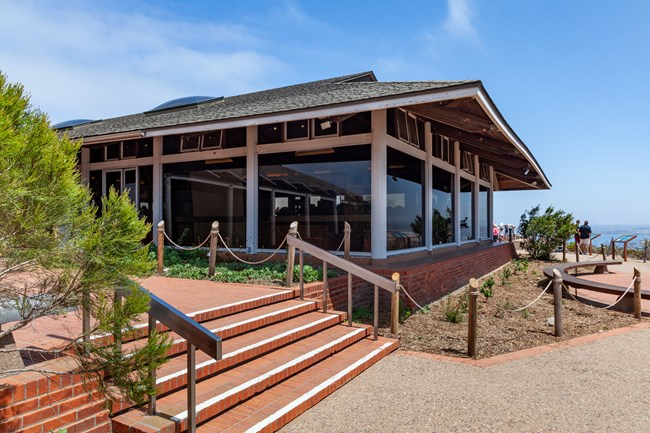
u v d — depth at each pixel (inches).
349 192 374.6
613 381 189.5
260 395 164.6
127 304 107.3
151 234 468.4
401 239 398.3
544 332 274.7
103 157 516.4
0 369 122.0
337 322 258.4
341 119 346.3
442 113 323.6
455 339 257.0
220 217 436.1
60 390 116.3
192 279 314.3
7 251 92.4
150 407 132.1
